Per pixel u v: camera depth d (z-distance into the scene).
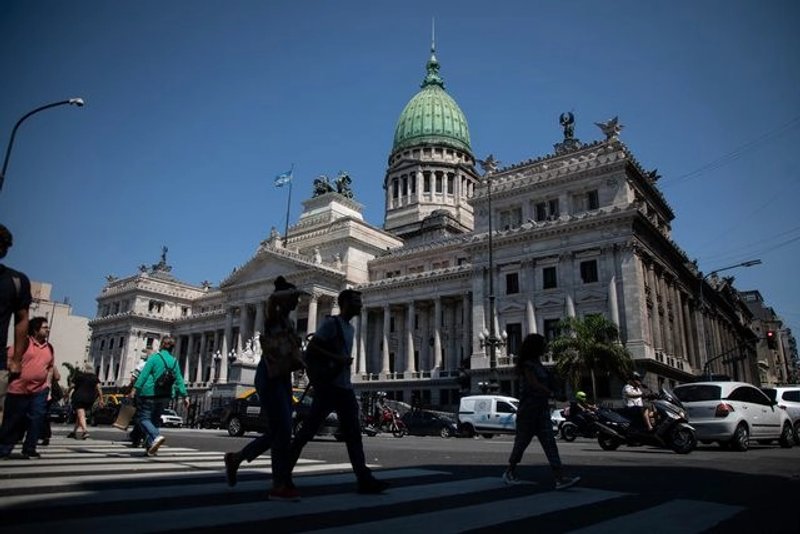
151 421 13.20
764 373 154.00
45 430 15.41
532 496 8.02
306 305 85.19
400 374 75.19
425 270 81.50
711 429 21.16
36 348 11.16
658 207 67.00
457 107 126.00
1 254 8.24
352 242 86.81
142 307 113.56
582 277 56.00
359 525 5.58
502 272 62.00
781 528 6.12
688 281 73.12
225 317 101.75
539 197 61.47
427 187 114.31
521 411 9.46
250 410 26.20
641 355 50.28
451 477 10.12
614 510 7.03
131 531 5.00
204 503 6.63
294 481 8.95
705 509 7.24
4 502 6.33
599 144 59.12
